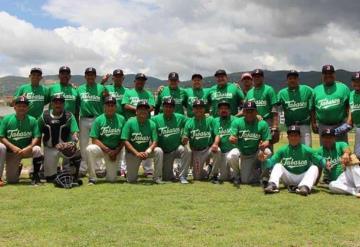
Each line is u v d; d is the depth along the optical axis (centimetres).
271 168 1020
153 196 900
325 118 1062
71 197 883
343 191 939
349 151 952
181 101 1243
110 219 713
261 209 791
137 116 1082
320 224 696
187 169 1105
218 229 664
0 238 616
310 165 987
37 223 688
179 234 636
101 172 1168
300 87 1095
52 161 1060
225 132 1116
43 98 1161
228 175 1130
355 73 1032
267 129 1072
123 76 1220
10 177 1066
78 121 1203
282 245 591
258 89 1135
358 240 615
